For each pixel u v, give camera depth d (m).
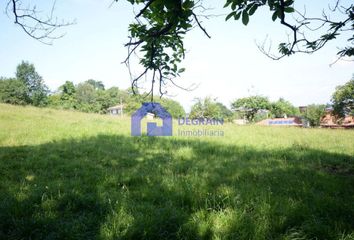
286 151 11.88
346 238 4.05
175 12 2.96
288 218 4.70
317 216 4.89
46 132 15.30
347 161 10.43
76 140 13.61
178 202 5.57
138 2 3.33
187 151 11.49
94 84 143.00
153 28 3.43
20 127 16.47
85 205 5.27
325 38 4.21
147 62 3.86
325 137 18.56
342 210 5.13
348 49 5.14
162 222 4.50
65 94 78.19
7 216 4.58
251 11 2.75
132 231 4.15
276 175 7.71
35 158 9.30
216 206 5.29
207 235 4.24
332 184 6.87
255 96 69.44
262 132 21.20
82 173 7.70
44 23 3.29
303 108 75.12
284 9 2.74
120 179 7.22
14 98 58.22
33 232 4.21
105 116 29.52
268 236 4.20
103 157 10.02
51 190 5.88
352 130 23.91
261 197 5.54
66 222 4.49
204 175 7.66
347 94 46.44
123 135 16.00
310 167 9.08
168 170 8.22
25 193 5.72
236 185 6.71
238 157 10.65
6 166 8.17
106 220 4.62
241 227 4.36
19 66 72.06
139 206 5.18
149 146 12.88
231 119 72.88
